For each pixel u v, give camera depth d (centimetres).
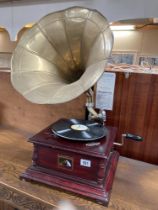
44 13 202
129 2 163
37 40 91
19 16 220
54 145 73
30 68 90
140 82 94
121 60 307
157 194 74
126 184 79
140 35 289
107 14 173
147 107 95
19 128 135
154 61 288
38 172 78
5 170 86
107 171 79
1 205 104
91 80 70
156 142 97
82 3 182
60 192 72
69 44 92
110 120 105
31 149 105
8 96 133
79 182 72
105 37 75
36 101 76
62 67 101
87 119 105
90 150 69
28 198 72
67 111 114
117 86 99
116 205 67
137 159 103
